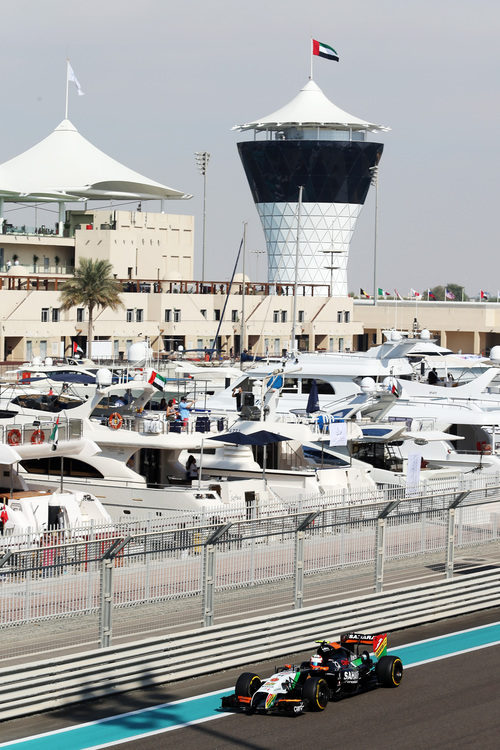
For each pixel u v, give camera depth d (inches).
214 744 926.4
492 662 1172.5
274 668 1130.0
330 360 2603.3
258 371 2618.1
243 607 1178.6
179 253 6087.6
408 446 2290.8
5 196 6112.2
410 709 1023.6
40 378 2372.0
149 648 1062.4
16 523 1493.6
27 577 1028.5
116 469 1770.4
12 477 1664.6
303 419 2063.2
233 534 1190.9
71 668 1007.0
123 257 5679.1
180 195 6761.8
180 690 1061.8
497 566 1440.7
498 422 2372.0
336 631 1218.6
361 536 1317.7
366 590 1279.5
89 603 1064.2
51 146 6747.1
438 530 1424.7
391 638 1259.2
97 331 4800.7
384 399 2146.9
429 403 2460.6
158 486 1802.4
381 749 924.0
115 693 1040.8
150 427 1769.2
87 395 2391.7
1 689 963.3
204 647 1104.2
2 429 1756.9
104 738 933.8
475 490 1389.0
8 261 5398.6
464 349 6894.7
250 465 1854.1
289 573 1230.9
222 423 1946.4
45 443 1705.2
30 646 1025.5
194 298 5191.9
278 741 936.3
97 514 1584.6
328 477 1836.9
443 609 1339.8
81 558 1129.4
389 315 6796.3
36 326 4598.9
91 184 6215.6
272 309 5497.1
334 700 1044.5
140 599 1098.7
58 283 5068.9
